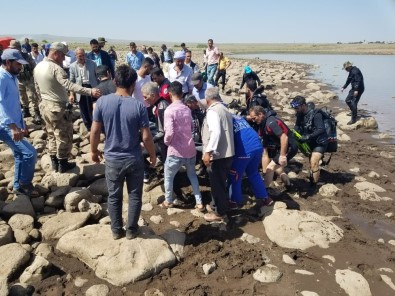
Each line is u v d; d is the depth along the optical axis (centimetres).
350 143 1017
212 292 411
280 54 7925
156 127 679
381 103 1633
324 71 3369
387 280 434
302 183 711
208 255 471
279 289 417
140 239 459
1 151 791
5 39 954
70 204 540
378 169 809
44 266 418
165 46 1922
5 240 459
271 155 662
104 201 608
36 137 876
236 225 552
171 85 531
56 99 609
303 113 678
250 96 745
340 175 760
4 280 384
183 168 726
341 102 1658
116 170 429
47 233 494
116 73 421
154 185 644
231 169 552
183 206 600
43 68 592
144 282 420
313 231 514
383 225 566
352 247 498
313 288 420
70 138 647
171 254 454
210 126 493
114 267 422
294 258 475
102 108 417
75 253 454
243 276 438
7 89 511
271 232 516
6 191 593
